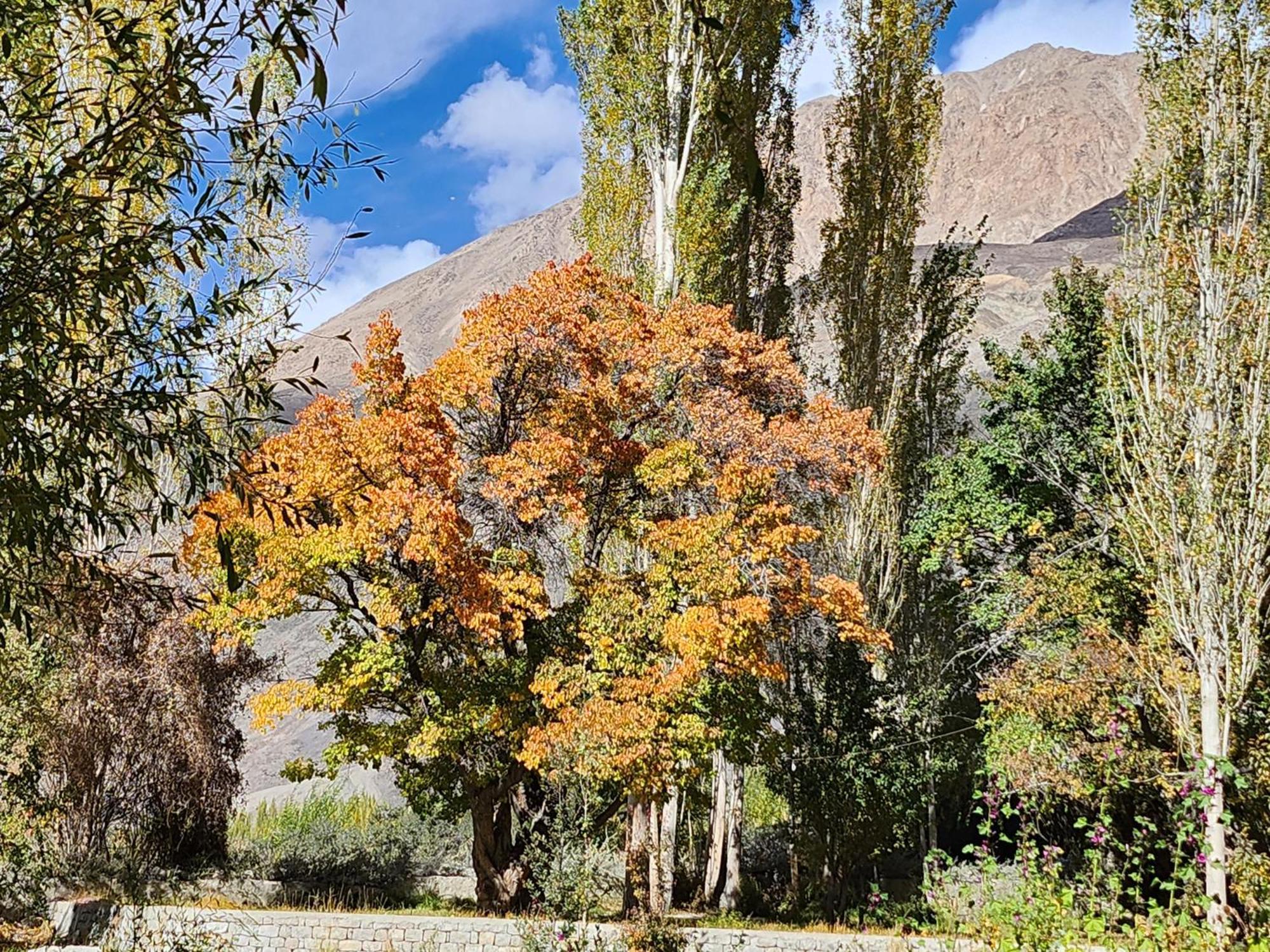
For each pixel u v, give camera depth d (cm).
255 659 2292
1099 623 1989
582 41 2414
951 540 2492
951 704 2781
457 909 2145
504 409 2016
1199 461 1659
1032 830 980
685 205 2275
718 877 2477
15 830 1822
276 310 554
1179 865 987
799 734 2394
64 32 493
